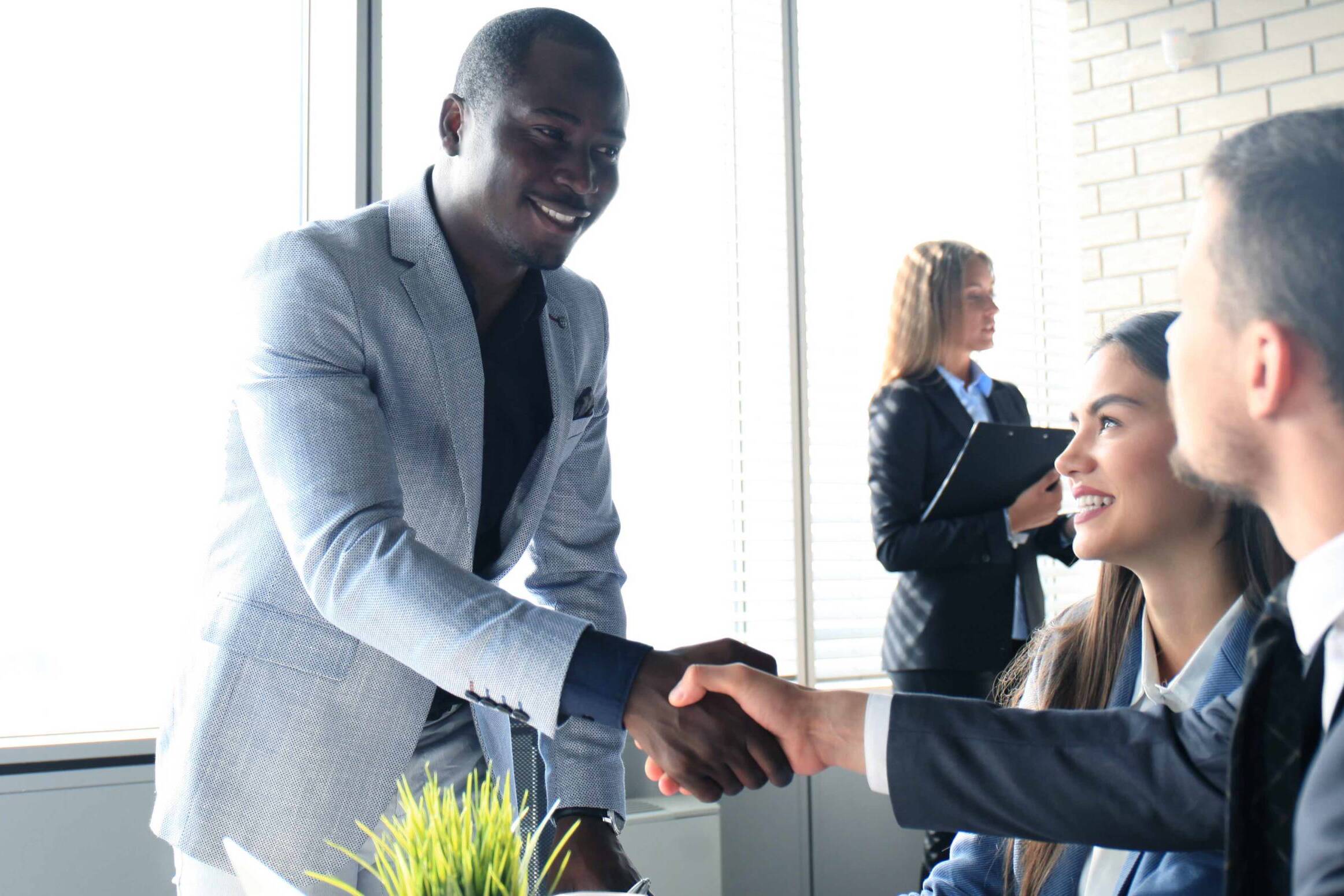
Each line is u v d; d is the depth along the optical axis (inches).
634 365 138.7
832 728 43.5
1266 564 48.3
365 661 58.1
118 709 100.7
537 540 69.5
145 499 102.5
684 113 145.8
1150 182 163.6
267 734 57.3
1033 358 176.1
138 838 97.9
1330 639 25.0
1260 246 23.5
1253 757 26.8
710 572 141.8
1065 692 55.1
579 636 49.6
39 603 98.1
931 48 170.2
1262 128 24.7
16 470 98.0
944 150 169.8
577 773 60.1
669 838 117.1
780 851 141.1
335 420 55.6
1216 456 25.4
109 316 102.2
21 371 98.6
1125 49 166.6
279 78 113.0
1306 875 20.3
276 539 59.3
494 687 50.2
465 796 34.1
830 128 159.0
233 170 109.6
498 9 127.9
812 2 158.9
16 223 99.3
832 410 154.9
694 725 46.5
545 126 58.1
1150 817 38.5
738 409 146.0
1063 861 49.8
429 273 60.4
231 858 35.1
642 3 143.5
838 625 152.6
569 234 60.4
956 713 41.3
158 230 105.1
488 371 64.1
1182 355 25.9
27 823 93.7
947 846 123.6
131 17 105.5
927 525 112.4
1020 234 176.9
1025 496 112.7
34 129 100.5
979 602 112.7
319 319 56.8
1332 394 23.1
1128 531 50.0
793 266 151.1
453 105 61.6
